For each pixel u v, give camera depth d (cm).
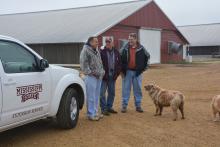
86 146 712
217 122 907
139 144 724
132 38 1012
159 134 795
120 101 1227
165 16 3672
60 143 732
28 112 710
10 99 658
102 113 989
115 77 986
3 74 646
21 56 716
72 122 838
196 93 1419
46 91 762
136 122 905
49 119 943
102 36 2859
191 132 812
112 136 780
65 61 2966
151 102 1200
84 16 3397
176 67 2947
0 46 668
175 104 923
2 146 711
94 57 902
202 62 3850
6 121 655
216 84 1684
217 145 720
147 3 3356
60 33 3077
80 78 887
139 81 1027
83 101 898
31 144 726
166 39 3738
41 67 746
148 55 1023
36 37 3188
